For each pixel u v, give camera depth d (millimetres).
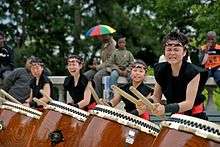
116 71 10312
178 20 22453
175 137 4848
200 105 5684
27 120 8438
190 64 5609
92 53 25203
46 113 7238
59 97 11531
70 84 7977
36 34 26062
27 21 25906
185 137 4793
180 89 5656
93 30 11430
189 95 5516
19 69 11141
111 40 11219
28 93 11109
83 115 6938
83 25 25953
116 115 5859
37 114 8383
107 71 10602
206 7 20438
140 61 7020
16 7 26078
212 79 9250
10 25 26156
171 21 22828
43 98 8953
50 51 26172
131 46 24938
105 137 5805
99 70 10633
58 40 26141
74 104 7754
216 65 9227
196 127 4777
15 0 25969
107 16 25875
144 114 6609
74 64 7840
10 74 11133
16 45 25891
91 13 26234
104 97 10242
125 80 10438
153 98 5996
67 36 26312
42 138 7059
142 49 25844
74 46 25422
